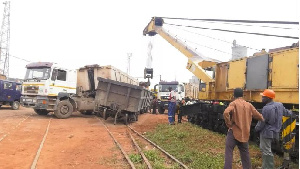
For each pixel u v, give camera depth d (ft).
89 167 21.94
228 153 18.76
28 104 55.62
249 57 35.70
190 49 54.54
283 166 22.52
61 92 56.75
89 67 65.62
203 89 52.24
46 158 24.12
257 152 29.37
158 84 92.84
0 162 22.00
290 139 22.41
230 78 40.91
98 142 32.50
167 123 52.80
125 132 41.91
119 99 52.37
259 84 32.99
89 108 62.49
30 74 56.29
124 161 23.99
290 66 28.22
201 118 52.44
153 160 24.59
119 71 70.54
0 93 73.20
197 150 28.81
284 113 22.29
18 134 35.24
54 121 51.65
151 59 69.51
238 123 18.67
